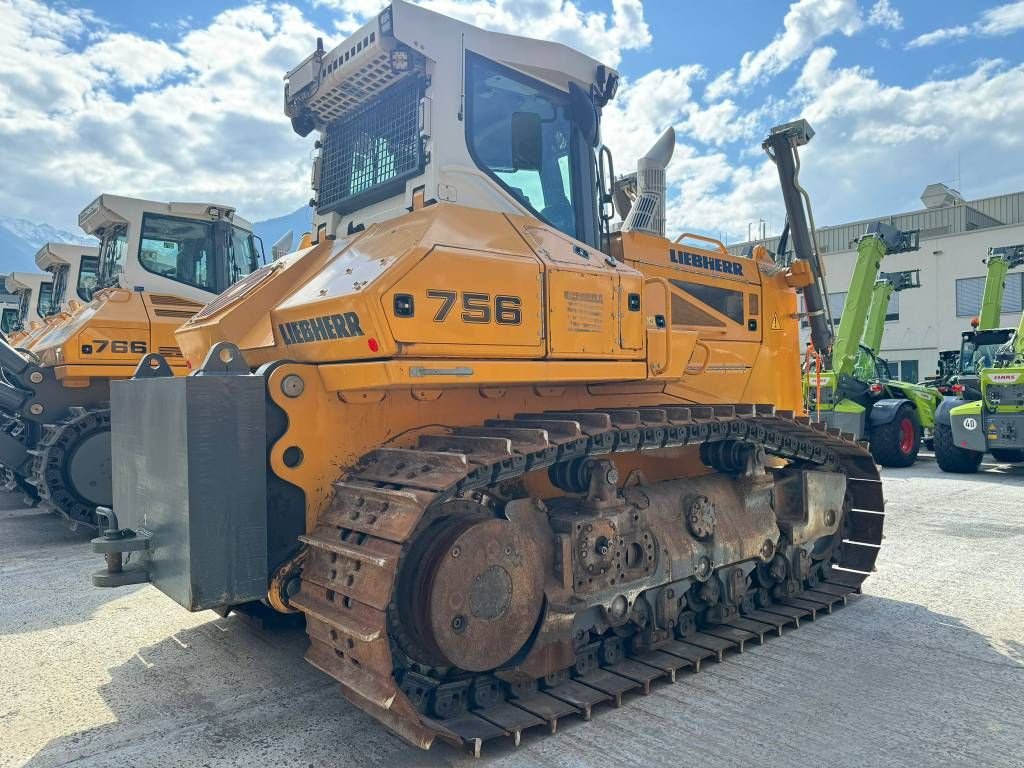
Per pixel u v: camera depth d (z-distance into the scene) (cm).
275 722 346
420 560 312
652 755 312
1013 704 360
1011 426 1112
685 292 504
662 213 528
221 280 909
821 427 505
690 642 431
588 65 437
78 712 359
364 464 350
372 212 422
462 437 344
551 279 363
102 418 764
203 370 317
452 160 373
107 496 763
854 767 302
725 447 474
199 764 308
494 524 324
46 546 737
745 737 327
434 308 321
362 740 328
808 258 610
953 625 476
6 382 820
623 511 389
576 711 342
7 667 417
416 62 374
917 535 727
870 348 1598
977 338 1451
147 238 865
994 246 2828
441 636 304
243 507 315
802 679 391
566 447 356
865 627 474
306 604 318
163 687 388
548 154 425
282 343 377
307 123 468
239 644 450
